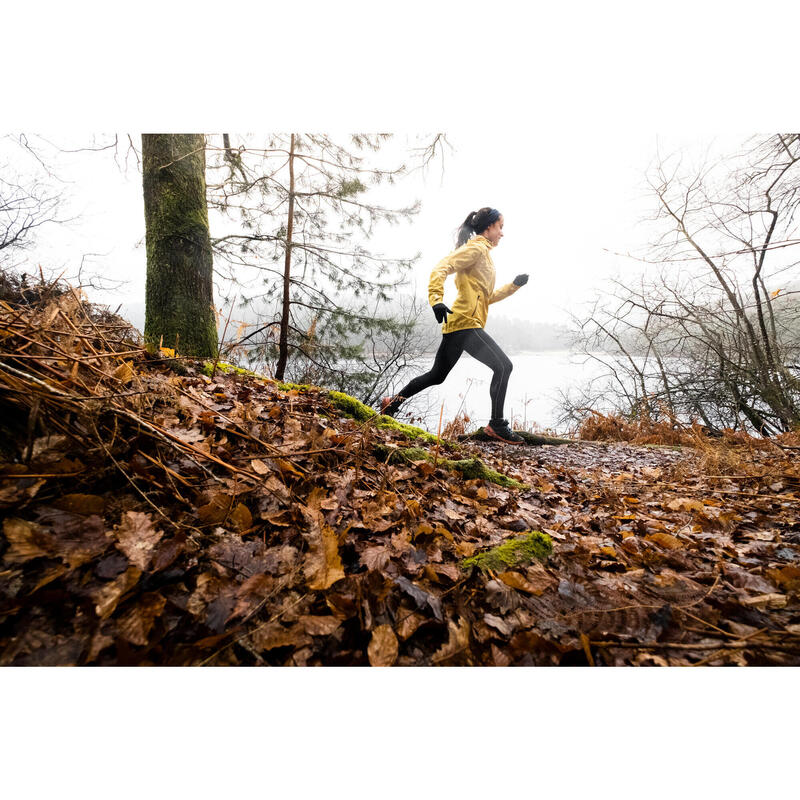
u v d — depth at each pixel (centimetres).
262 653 77
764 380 682
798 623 98
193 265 342
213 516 105
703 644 89
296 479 142
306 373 703
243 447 145
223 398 198
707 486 263
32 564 77
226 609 79
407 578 104
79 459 102
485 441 444
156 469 112
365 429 203
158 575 83
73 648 67
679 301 761
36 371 104
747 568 132
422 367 845
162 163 340
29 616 70
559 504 218
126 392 124
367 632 84
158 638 71
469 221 392
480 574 110
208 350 344
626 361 885
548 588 106
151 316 337
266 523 113
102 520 90
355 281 669
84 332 144
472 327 382
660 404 745
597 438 750
